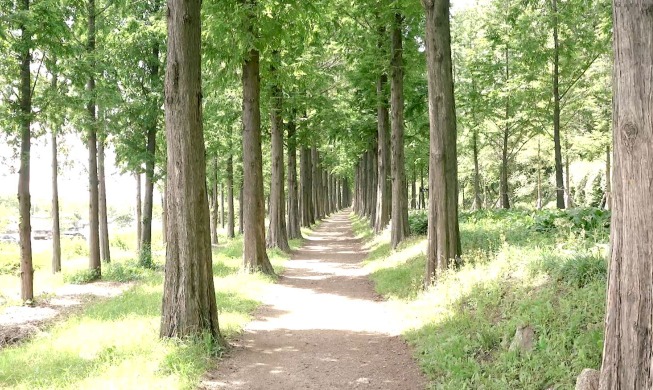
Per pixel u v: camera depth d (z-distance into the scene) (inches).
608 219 392.5
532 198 1540.4
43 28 512.4
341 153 1457.9
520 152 1191.6
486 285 324.5
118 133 719.1
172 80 300.7
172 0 298.2
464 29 945.5
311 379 256.8
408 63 693.9
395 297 438.9
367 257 762.2
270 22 503.8
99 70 641.0
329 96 964.0
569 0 674.2
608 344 152.2
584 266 264.5
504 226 512.4
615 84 149.2
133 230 1801.2
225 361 283.4
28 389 234.8
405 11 578.6
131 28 712.4
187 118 301.6
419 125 834.8
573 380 194.2
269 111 821.2
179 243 303.3
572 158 1182.3
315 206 1691.7
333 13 649.6
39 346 336.8
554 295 260.4
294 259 799.7
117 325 358.9
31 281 541.0
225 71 581.6
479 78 861.8
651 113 140.7
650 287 140.9
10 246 1262.3
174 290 303.1
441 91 412.2
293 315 409.7
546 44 720.3
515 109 875.4
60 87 587.2
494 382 221.6
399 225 700.0
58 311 511.8
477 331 273.1
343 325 371.9
